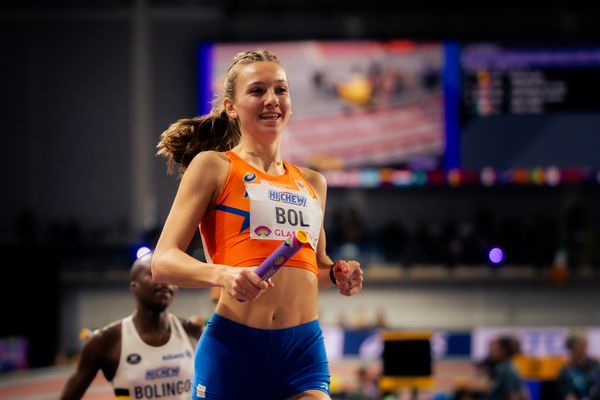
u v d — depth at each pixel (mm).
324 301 36594
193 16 40156
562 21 39688
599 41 36844
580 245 37781
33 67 40281
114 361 8922
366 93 36781
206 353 5953
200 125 6836
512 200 39469
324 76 36812
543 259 37469
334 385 22375
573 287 36750
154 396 8930
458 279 36656
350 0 39844
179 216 5863
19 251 28562
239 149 6277
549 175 36812
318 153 36750
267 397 5887
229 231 5918
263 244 5898
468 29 39781
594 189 39219
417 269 36594
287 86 6238
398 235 38188
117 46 40250
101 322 36688
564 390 18062
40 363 28625
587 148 36750
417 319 36469
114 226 39781
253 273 5148
